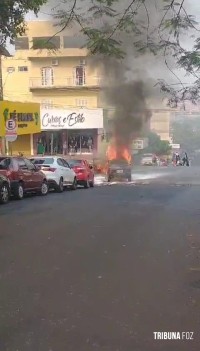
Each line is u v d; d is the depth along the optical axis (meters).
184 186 25.53
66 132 38.88
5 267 7.23
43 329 4.72
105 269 7.10
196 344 4.37
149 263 7.49
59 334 4.60
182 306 5.42
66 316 5.09
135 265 7.36
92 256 7.97
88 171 25.17
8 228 10.74
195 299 5.68
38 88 42.59
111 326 4.80
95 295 5.82
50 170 20.72
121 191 21.67
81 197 18.41
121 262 7.55
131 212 13.55
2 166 16.83
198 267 7.25
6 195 15.98
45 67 42.72
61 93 42.19
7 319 5.00
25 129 31.62
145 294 5.87
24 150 37.72
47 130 38.19
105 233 10.12
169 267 7.24
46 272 6.93
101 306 5.41
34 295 5.82
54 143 38.91
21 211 13.76
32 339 4.47
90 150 38.50
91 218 12.28
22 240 9.35
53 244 8.95
